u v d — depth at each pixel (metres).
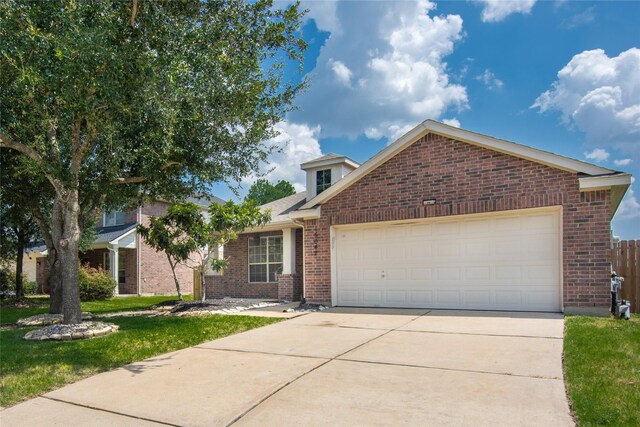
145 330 8.27
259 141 9.21
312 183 15.46
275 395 4.31
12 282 20.97
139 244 22.50
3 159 9.80
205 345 6.93
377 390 4.37
